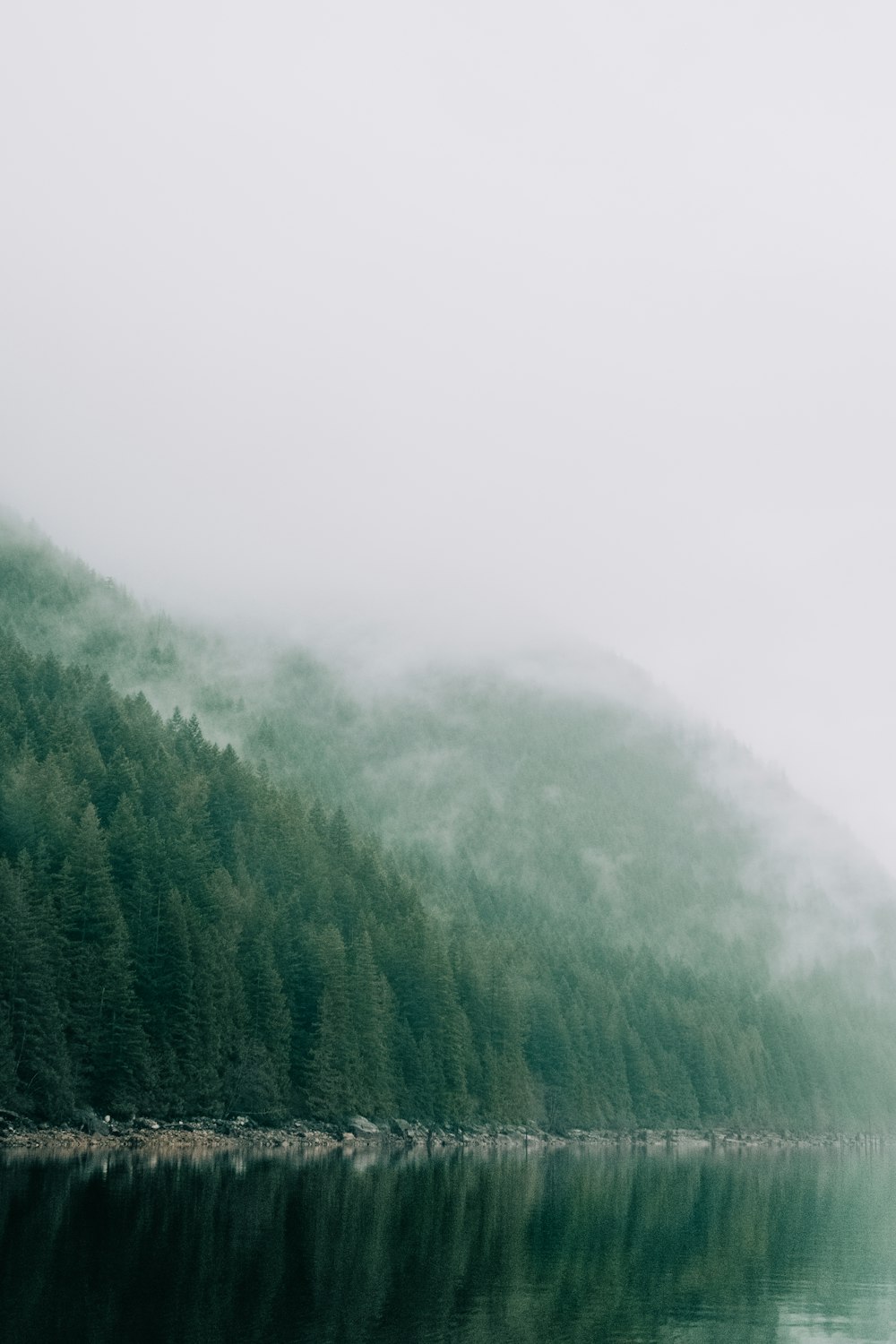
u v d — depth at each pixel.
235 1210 58.22
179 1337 33.91
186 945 98.38
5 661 150.25
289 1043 111.19
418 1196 72.19
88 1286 39.25
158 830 113.56
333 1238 53.03
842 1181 117.56
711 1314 45.00
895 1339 42.75
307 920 128.38
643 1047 185.62
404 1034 130.12
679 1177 107.69
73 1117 86.94
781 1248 62.31
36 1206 54.19
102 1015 91.44
